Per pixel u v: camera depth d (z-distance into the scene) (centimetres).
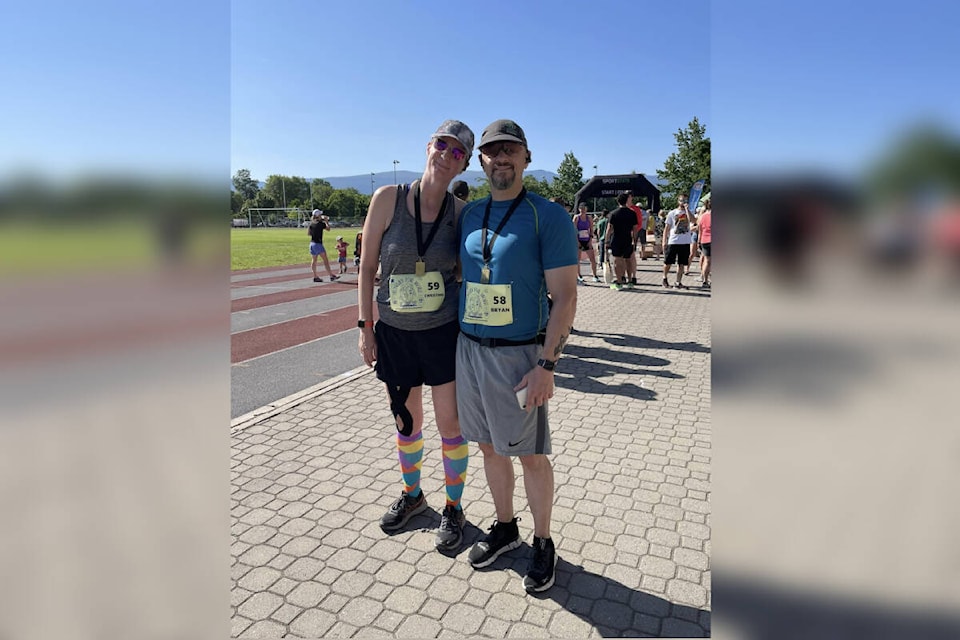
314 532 288
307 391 518
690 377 547
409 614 231
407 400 286
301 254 2672
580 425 422
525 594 242
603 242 1233
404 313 263
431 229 260
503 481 261
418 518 302
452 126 248
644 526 290
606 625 224
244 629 223
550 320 225
